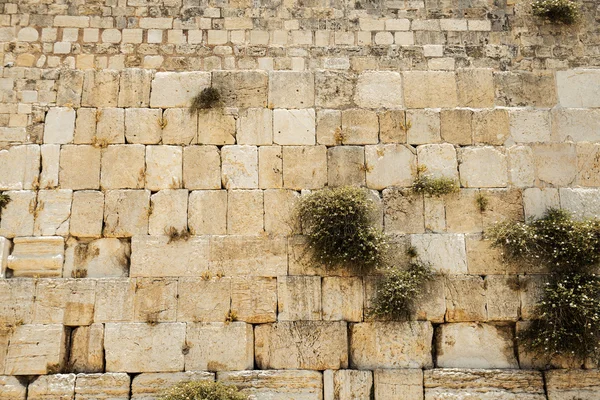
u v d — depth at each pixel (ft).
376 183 36.63
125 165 36.11
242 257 35.19
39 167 35.88
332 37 39.06
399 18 39.58
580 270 35.32
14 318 33.71
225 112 37.14
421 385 33.83
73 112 36.73
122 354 33.63
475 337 34.91
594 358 34.17
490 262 35.70
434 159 37.06
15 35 37.91
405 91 38.09
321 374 33.88
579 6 40.47
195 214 35.65
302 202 35.70
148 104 37.06
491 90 38.40
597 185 37.17
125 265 35.17
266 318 34.50
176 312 34.30
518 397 33.76
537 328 34.58
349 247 34.60
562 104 38.47
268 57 38.55
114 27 38.50
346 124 37.35
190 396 31.71
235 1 39.27
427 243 35.86
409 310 34.81
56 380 33.01
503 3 40.11
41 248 34.94
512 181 36.99
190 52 38.37
